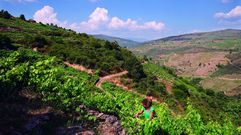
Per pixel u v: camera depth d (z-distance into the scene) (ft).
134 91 268.82
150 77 305.12
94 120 43.16
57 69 55.16
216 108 303.27
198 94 335.47
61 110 43.78
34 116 37.35
